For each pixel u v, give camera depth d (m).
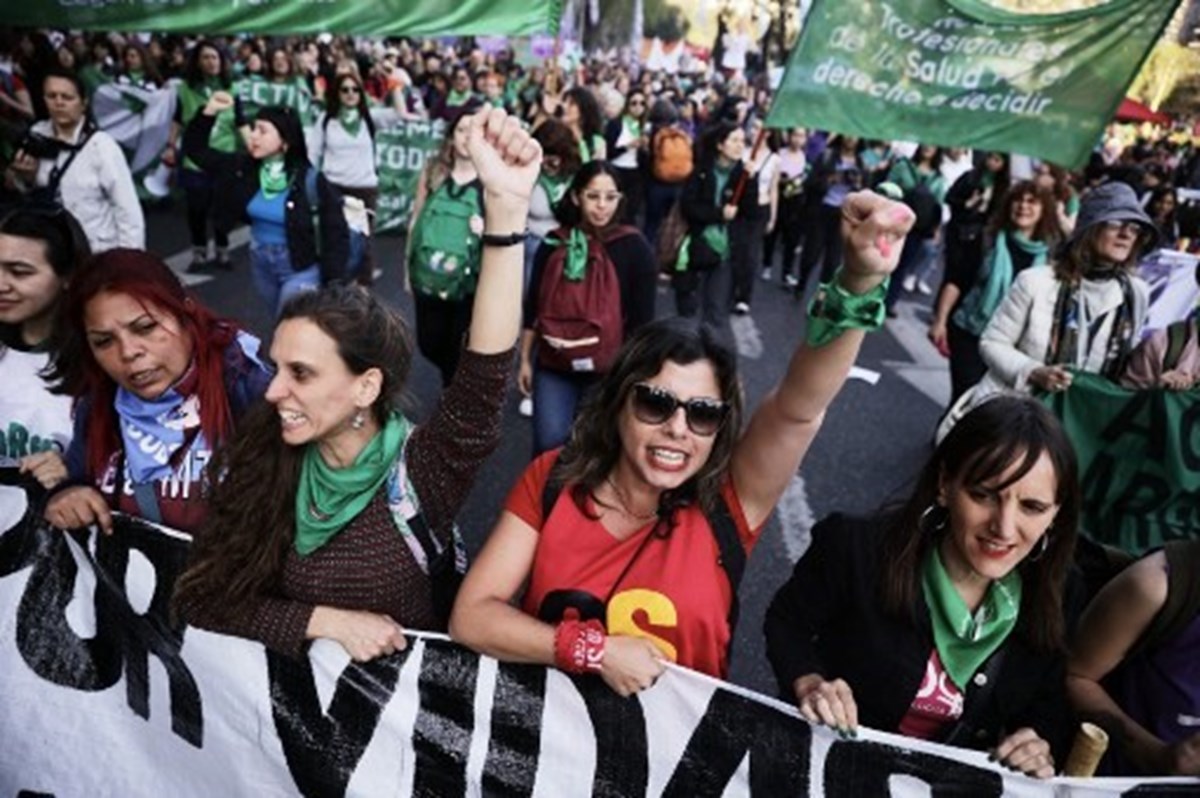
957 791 1.65
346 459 1.72
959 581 1.65
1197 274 3.47
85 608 1.99
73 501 1.91
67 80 3.97
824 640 1.78
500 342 1.69
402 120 9.01
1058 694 1.68
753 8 28.91
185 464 1.91
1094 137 3.05
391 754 1.85
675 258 5.91
